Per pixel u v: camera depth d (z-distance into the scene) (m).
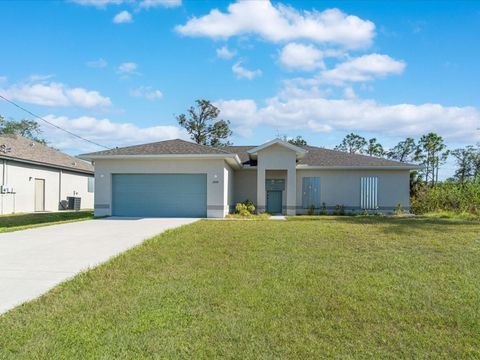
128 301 4.80
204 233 10.49
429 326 4.09
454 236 10.08
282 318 4.27
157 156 16.98
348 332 3.92
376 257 7.48
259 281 5.72
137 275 6.07
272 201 21.80
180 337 3.74
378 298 4.98
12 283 5.58
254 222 14.04
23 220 15.90
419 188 25.27
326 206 21.39
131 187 17.56
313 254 7.75
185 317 4.27
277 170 21.55
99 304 4.70
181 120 37.97
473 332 3.94
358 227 12.06
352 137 46.47
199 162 17.30
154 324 4.05
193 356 3.36
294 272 6.27
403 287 5.46
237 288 5.36
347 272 6.30
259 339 3.72
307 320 4.22
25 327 3.94
